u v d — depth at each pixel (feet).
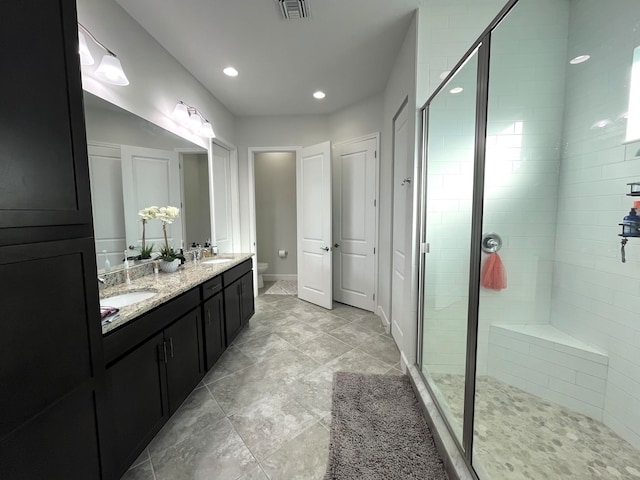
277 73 9.05
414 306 6.95
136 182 6.68
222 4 5.99
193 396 6.26
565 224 5.77
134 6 6.02
